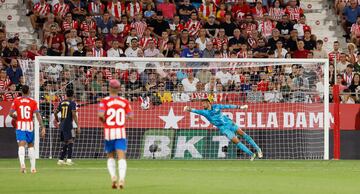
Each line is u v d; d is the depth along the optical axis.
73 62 62.66
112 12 75.12
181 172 45.91
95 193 31.28
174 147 63.44
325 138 62.81
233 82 64.44
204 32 72.44
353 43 75.12
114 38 72.06
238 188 34.06
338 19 80.31
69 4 74.69
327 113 62.81
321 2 81.62
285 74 64.69
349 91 67.12
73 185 35.31
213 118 57.44
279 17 76.81
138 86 63.81
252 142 58.56
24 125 44.78
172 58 61.62
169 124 63.53
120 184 33.25
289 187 34.81
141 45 71.88
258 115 63.94
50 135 61.97
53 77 62.84
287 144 63.94
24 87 45.09
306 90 64.44
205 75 64.44
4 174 43.22
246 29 73.88
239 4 76.81
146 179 39.47
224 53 71.06
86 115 62.88
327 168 50.47
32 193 31.42
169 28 74.38
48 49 70.38
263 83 64.38
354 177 41.94
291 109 64.12
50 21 72.69
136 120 63.38
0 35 69.69
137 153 63.16
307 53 71.75
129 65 63.84
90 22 72.88
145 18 74.69
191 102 63.84
